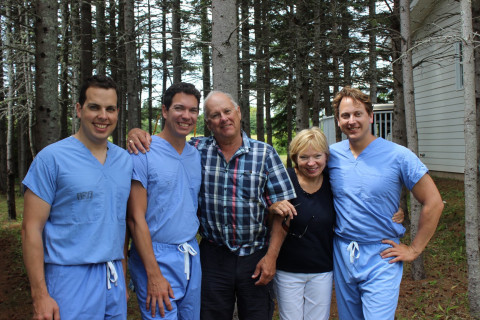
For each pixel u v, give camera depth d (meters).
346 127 2.79
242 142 2.79
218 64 3.63
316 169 2.80
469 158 4.10
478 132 5.66
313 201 2.87
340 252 2.88
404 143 7.49
